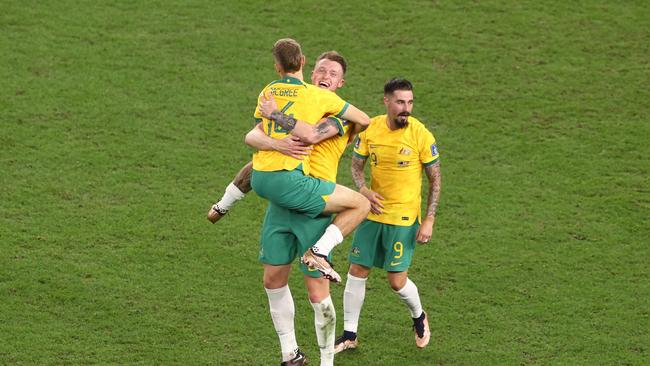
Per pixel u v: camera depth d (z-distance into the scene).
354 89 54.00
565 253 41.81
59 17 58.97
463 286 39.56
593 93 54.41
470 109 52.88
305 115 29.86
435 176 34.94
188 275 39.59
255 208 44.88
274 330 36.34
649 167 48.25
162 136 49.72
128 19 59.25
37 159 47.22
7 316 36.22
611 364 34.72
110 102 52.09
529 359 34.97
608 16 60.75
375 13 60.69
